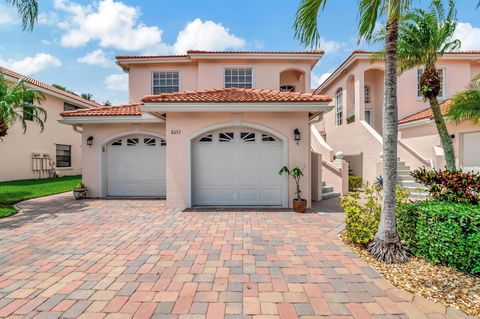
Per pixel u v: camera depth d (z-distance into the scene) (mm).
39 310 3557
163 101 9281
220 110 9383
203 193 10305
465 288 4027
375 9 5410
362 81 16516
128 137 12789
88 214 9094
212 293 3984
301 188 9953
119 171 12820
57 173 21359
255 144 10219
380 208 6121
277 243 6184
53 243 6156
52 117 21000
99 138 12602
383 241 5176
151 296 3902
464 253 4465
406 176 13414
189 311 3531
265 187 10250
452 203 5445
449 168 9023
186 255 5453
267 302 3746
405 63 9562
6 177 17594
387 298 3820
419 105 16859
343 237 6449
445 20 8484
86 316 3436
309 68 15992
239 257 5355
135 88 16438
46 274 4594
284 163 10008
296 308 3600
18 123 18156
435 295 3863
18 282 4309
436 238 4809
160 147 12828
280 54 15469
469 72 16938
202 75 15867
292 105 9281
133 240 6371
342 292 3998
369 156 15617
